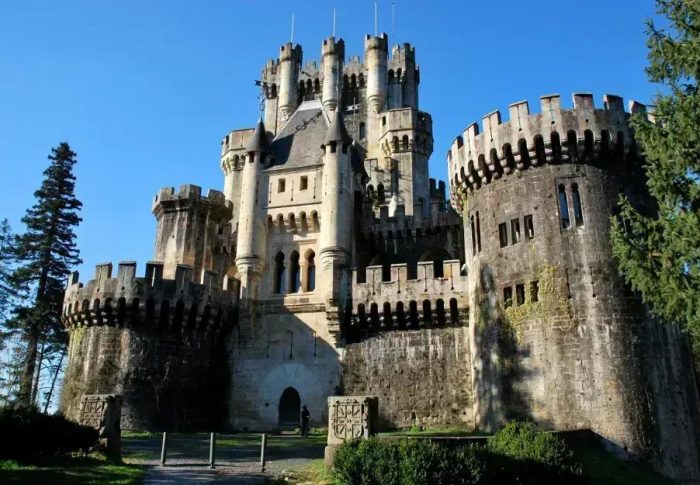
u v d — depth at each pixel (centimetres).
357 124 7556
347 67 7869
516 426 1950
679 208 2220
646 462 2795
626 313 3048
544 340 3111
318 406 4044
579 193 3288
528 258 3294
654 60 2345
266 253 4569
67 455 2212
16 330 5428
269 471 2186
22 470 1914
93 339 4009
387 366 3962
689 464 2897
